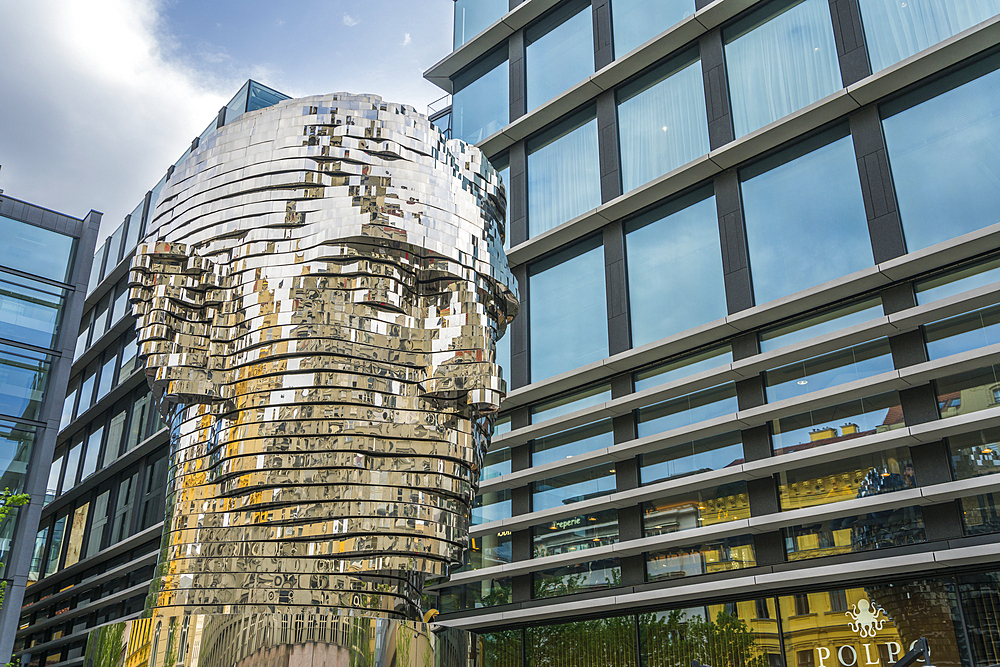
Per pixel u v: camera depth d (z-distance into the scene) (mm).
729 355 19172
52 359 26562
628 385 20859
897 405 16125
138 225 37531
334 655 3910
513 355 23781
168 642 3842
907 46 18141
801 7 20391
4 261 26594
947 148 16922
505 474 22609
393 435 4820
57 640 34781
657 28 23328
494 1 29219
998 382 14969
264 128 5477
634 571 19047
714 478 17734
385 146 5445
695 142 21516
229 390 4895
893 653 14781
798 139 19344
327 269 5047
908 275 16453
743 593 16953
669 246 21250
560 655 19812
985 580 14078
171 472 4934
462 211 5582
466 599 22297
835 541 16188
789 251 18719
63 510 39969
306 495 4582
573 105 24797
